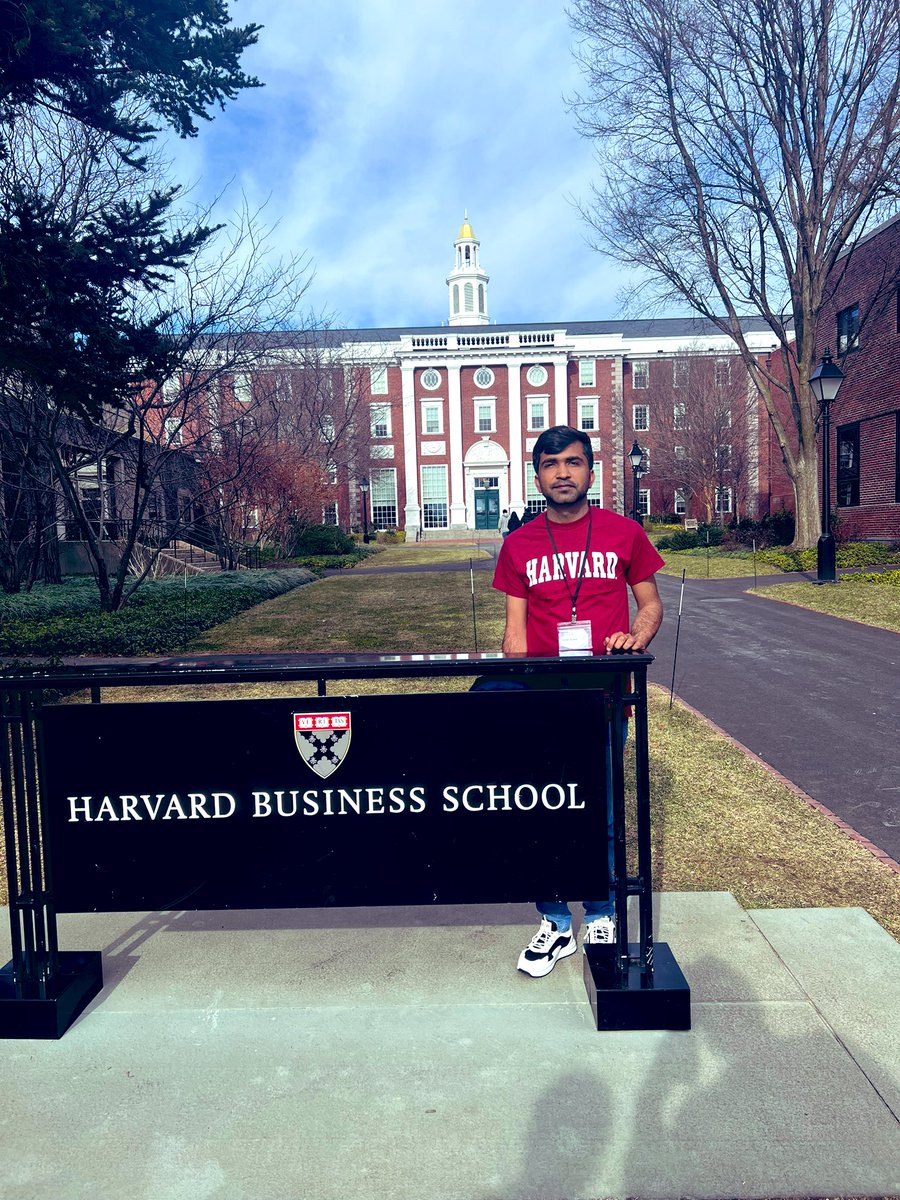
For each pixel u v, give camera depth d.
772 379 21.17
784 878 3.88
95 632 10.66
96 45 7.67
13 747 2.74
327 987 2.97
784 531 26.59
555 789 2.71
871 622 11.41
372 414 49.00
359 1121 2.28
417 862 2.73
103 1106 2.36
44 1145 2.21
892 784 5.22
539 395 56.25
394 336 65.81
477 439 57.03
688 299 20.98
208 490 15.80
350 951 3.25
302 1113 2.31
